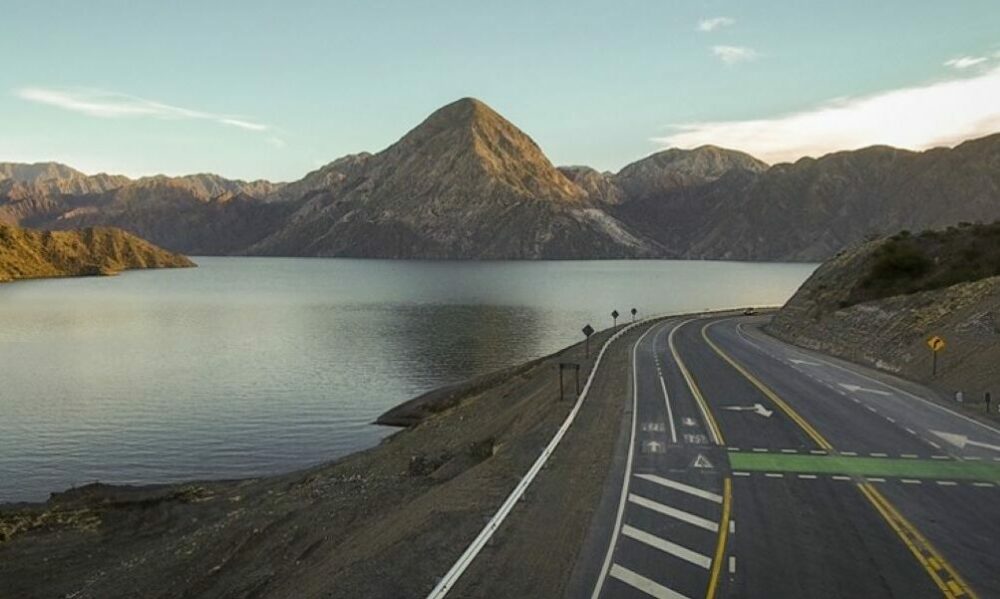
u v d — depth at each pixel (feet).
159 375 206.39
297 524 77.56
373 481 92.84
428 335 289.53
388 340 275.80
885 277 172.45
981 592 43.70
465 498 63.41
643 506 59.11
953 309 134.41
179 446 136.67
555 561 48.57
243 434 144.46
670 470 69.31
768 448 77.25
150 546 84.89
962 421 89.86
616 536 52.70
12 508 101.50
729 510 58.13
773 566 47.50
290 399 175.32
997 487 63.93
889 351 138.72
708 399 104.53
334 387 189.37
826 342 166.50
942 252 172.04
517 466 72.79
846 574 46.26
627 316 355.77
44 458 129.29
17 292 560.61
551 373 135.85
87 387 189.57
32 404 170.09
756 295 515.09
